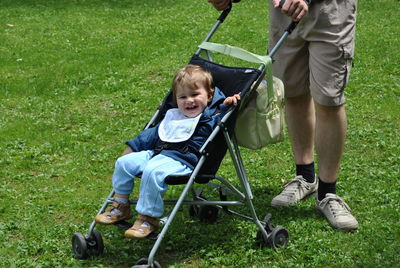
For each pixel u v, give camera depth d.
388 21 10.20
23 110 6.45
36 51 8.68
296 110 4.70
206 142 4.09
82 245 4.20
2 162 5.41
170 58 8.17
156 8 11.93
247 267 4.15
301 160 4.79
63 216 4.69
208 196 4.86
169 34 9.59
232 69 4.37
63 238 4.45
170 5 12.20
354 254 4.19
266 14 10.94
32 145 5.71
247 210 4.68
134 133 5.91
